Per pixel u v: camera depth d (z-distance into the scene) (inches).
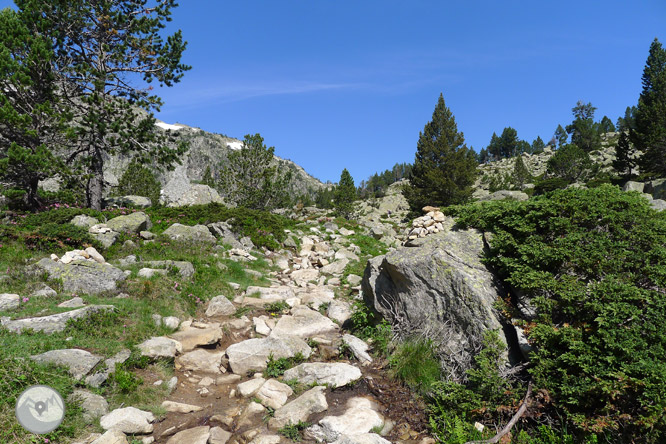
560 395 194.4
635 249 229.6
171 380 250.2
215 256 512.4
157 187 1397.6
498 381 214.8
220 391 255.6
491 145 6033.5
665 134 1753.2
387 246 773.9
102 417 199.3
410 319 284.8
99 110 797.2
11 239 422.3
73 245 438.0
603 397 182.9
